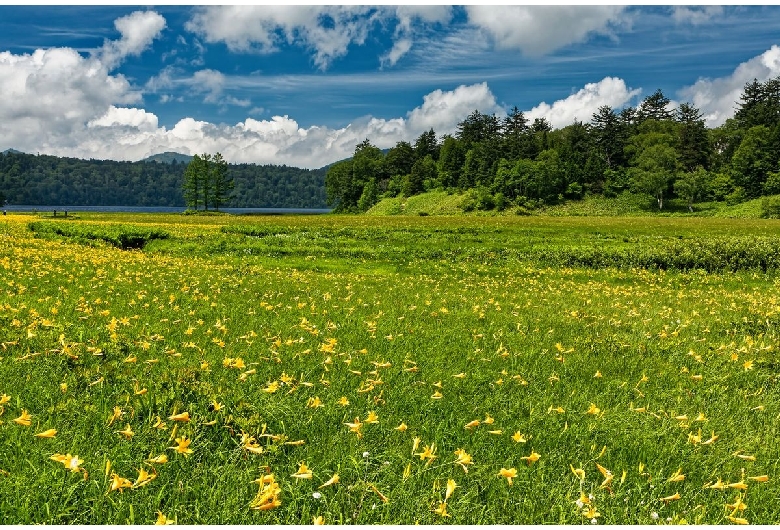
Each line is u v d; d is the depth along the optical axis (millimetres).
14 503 3352
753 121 131125
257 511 3441
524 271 24031
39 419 4449
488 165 131500
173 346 7250
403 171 156125
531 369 7426
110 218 62531
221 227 41531
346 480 4012
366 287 16359
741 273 24125
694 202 107438
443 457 4477
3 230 31688
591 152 124188
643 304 14383
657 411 5980
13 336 6840
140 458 3895
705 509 3893
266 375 6191
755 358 8438
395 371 6789
